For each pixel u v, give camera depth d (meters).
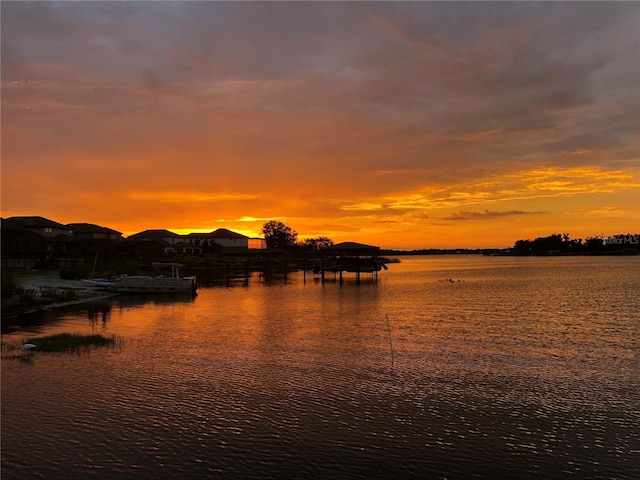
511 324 30.38
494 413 13.95
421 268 153.62
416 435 12.39
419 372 18.36
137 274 63.22
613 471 10.61
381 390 16.02
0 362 19.22
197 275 83.69
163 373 17.89
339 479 10.20
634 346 23.41
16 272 57.47
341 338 25.19
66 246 84.94
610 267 133.75
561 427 12.97
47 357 20.12
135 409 14.02
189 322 30.66
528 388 16.41
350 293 54.50
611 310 37.88
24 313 33.59
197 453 11.28
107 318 31.97
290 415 13.68
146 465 10.70
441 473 10.48
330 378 17.44
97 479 10.10
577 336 26.08
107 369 18.33
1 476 10.13
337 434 12.40
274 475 10.34
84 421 13.07
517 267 147.50
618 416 13.79
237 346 22.91
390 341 24.28
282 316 33.91
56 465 10.64
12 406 14.14
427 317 33.69
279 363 19.59
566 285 66.50
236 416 13.56
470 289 60.84
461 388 16.31
